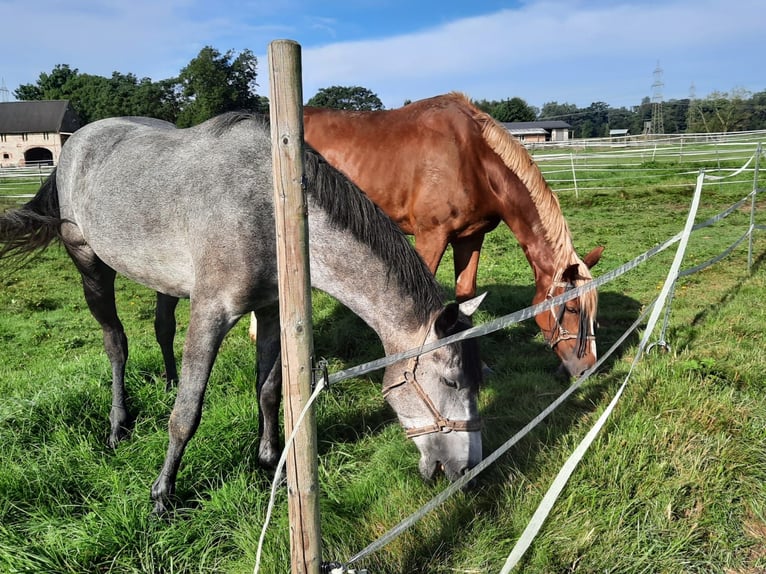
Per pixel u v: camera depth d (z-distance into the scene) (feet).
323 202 8.03
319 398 12.63
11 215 10.61
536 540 8.07
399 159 14.35
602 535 8.25
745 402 11.75
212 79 156.46
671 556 7.94
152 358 14.93
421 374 7.93
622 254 28.86
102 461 10.19
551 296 12.87
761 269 23.76
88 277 11.66
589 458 9.70
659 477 9.24
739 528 8.57
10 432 10.69
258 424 11.15
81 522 8.47
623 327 17.95
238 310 8.70
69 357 17.70
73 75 226.17
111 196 9.87
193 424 8.82
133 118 12.66
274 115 5.05
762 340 15.38
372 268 8.03
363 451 10.92
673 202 46.11
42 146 167.12
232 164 8.59
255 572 5.47
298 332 5.42
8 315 22.90
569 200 49.62
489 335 17.51
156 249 9.39
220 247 8.38
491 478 9.58
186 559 8.03
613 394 12.33
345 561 7.57
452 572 7.68
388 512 8.77
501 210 13.89
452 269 27.48
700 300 19.84
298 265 5.30
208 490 9.42
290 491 5.68
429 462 8.25
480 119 13.75
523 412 11.85
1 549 7.86
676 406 11.27
